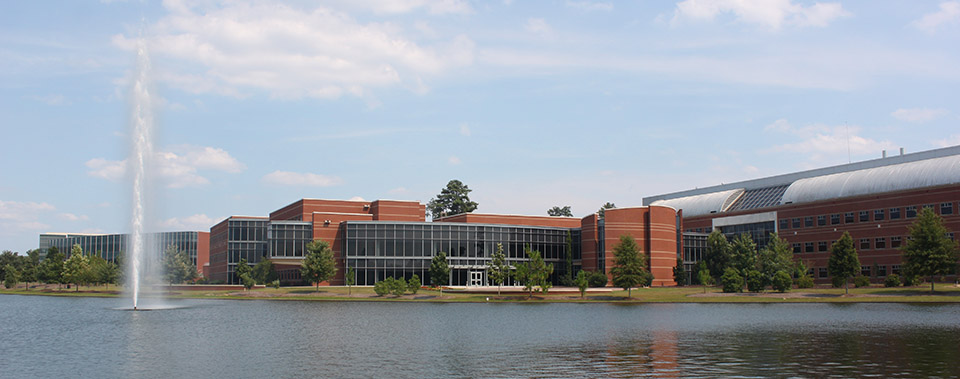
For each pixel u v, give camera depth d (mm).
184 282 141250
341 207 141875
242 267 120312
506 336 51969
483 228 128500
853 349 43094
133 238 84812
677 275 125312
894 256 116625
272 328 58500
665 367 37844
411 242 124438
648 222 126188
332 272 110312
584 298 96000
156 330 57500
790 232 135125
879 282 118062
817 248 129625
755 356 40969
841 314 67750
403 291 101500
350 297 101188
